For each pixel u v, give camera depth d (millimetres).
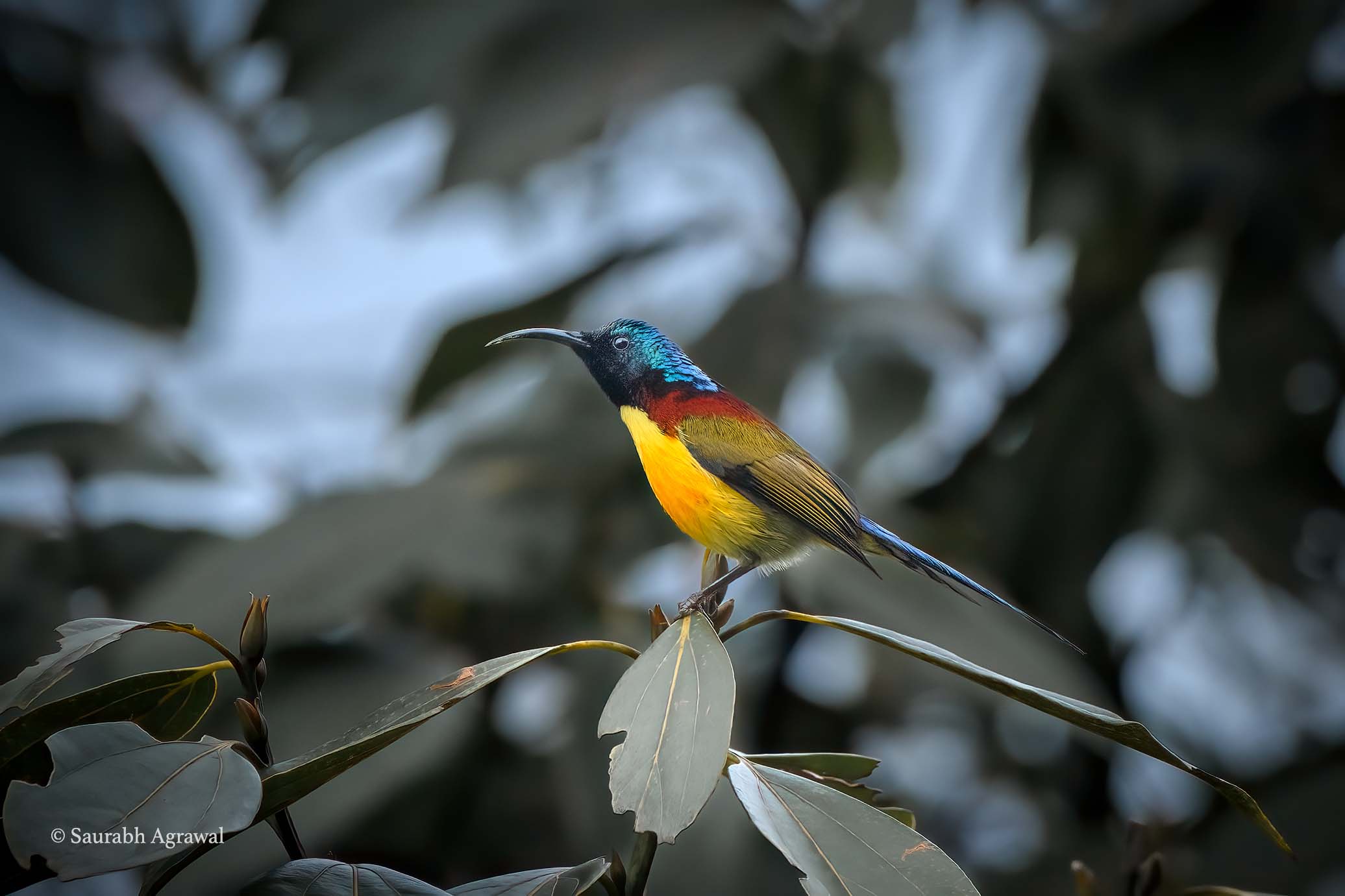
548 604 9797
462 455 10102
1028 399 10883
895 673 10836
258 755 4219
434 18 9484
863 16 9938
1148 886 5160
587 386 10344
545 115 9312
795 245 10742
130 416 11078
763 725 10688
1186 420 10781
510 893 4133
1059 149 10992
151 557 10375
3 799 4129
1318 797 9250
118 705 4297
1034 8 10406
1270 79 9523
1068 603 10594
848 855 3920
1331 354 10594
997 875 10648
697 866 8391
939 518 10758
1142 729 4117
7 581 9812
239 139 10555
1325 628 11031
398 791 8922
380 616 9422
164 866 4094
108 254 10594
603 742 9516
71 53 10508
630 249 10500
